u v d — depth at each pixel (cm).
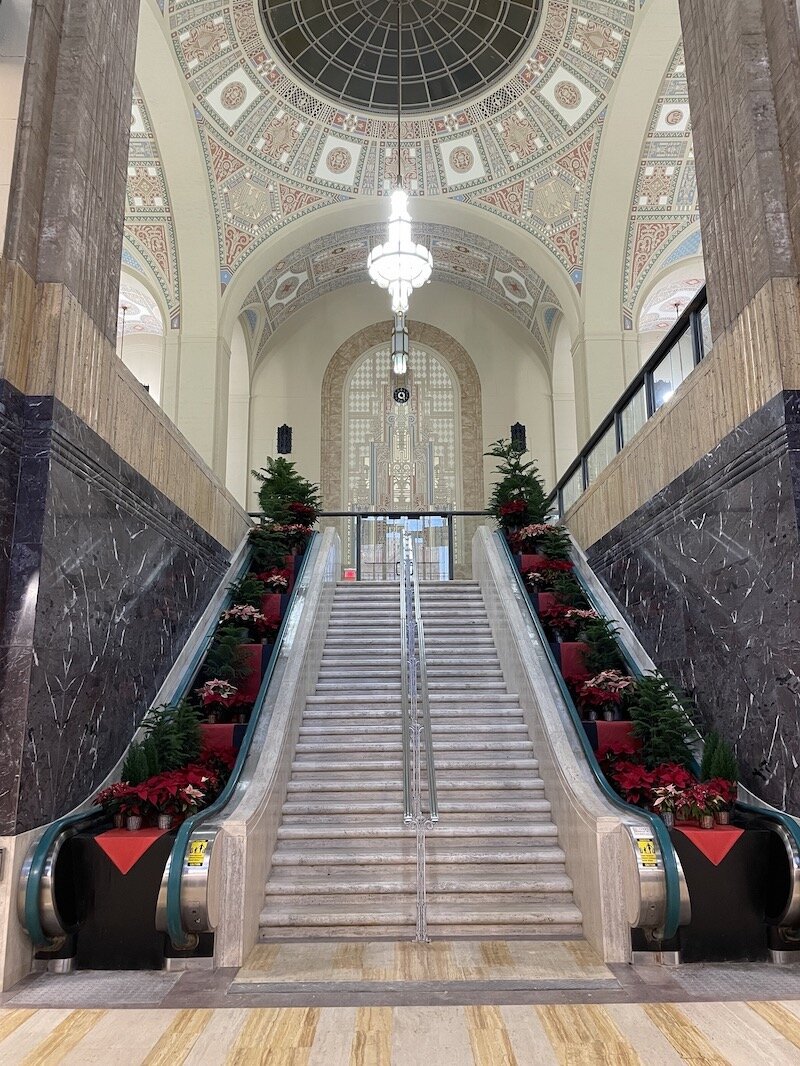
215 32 1080
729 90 520
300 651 705
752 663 489
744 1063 294
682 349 647
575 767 533
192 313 1280
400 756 638
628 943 416
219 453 1245
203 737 554
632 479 735
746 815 454
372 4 1088
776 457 455
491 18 1101
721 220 531
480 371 1681
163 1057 302
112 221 539
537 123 1214
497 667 805
